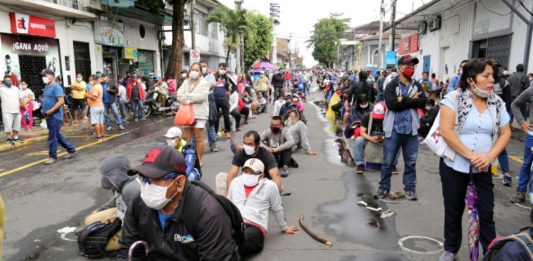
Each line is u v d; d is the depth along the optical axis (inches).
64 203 232.4
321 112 707.4
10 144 415.5
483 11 602.5
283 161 279.1
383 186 226.5
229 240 97.4
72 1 650.8
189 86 294.2
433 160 321.1
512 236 75.7
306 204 220.7
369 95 425.4
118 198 159.3
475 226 137.9
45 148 412.8
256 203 167.0
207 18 1304.1
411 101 205.8
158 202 92.7
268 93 841.5
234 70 1745.8
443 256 150.4
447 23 765.9
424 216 199.3
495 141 136.9
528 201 218.5
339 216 201.8
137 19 868.6
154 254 100.6
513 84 416.5
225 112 428.5
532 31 459.5
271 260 156.8
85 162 335.9
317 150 366.3
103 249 160.7
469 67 133.0
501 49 547.8
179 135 210.2
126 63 865.5
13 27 540.1
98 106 450.0
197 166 224.7
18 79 557.9
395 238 175.0
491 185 137.1
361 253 161.5
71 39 667.4
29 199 240.8
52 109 327.6
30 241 180.5
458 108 137.0
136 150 385.7
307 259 157.3
